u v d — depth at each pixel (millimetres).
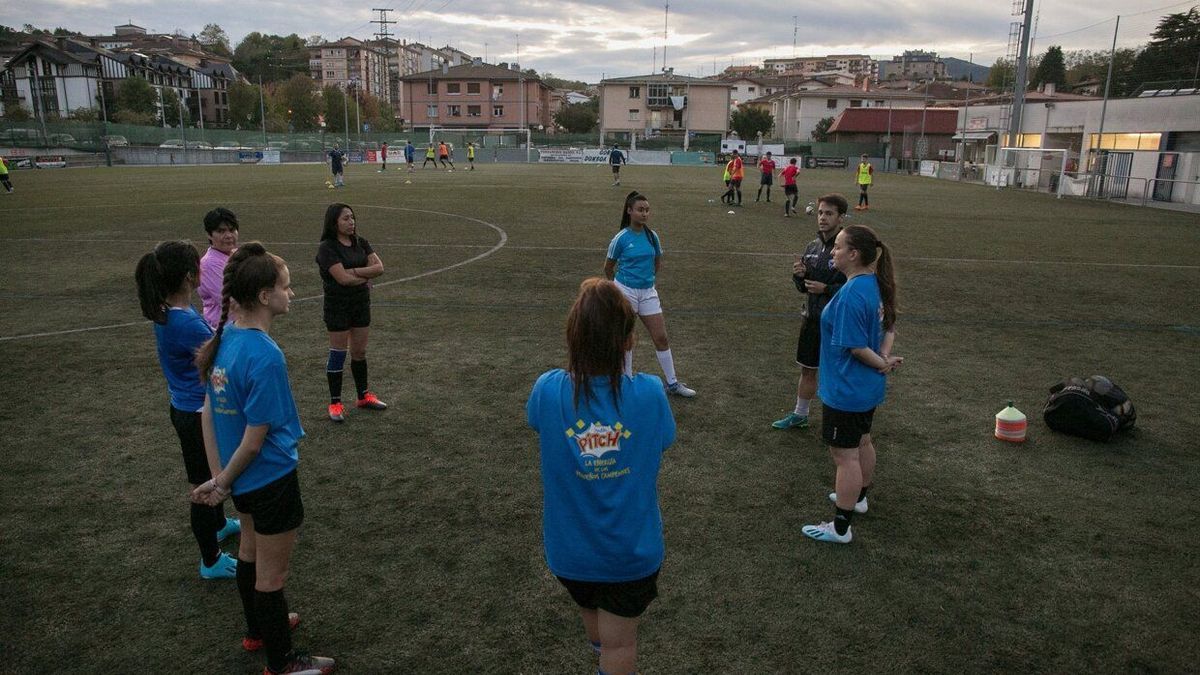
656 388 2428
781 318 9672
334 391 6004
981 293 11367
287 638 3088
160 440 5629
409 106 94438
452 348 8125
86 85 80750
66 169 45500
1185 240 17703
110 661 3230
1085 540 4309
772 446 5617
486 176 40906
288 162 61500
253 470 2891
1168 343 8688
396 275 12055
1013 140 38906
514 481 4980
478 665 3213
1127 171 32781
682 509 4629
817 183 38969
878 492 4895
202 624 3506
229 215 5223
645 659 3260
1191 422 6207
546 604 3654
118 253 14094
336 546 4152
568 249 14820
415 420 6062
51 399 6484
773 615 3578
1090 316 9984
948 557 4113
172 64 93188
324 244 5832
